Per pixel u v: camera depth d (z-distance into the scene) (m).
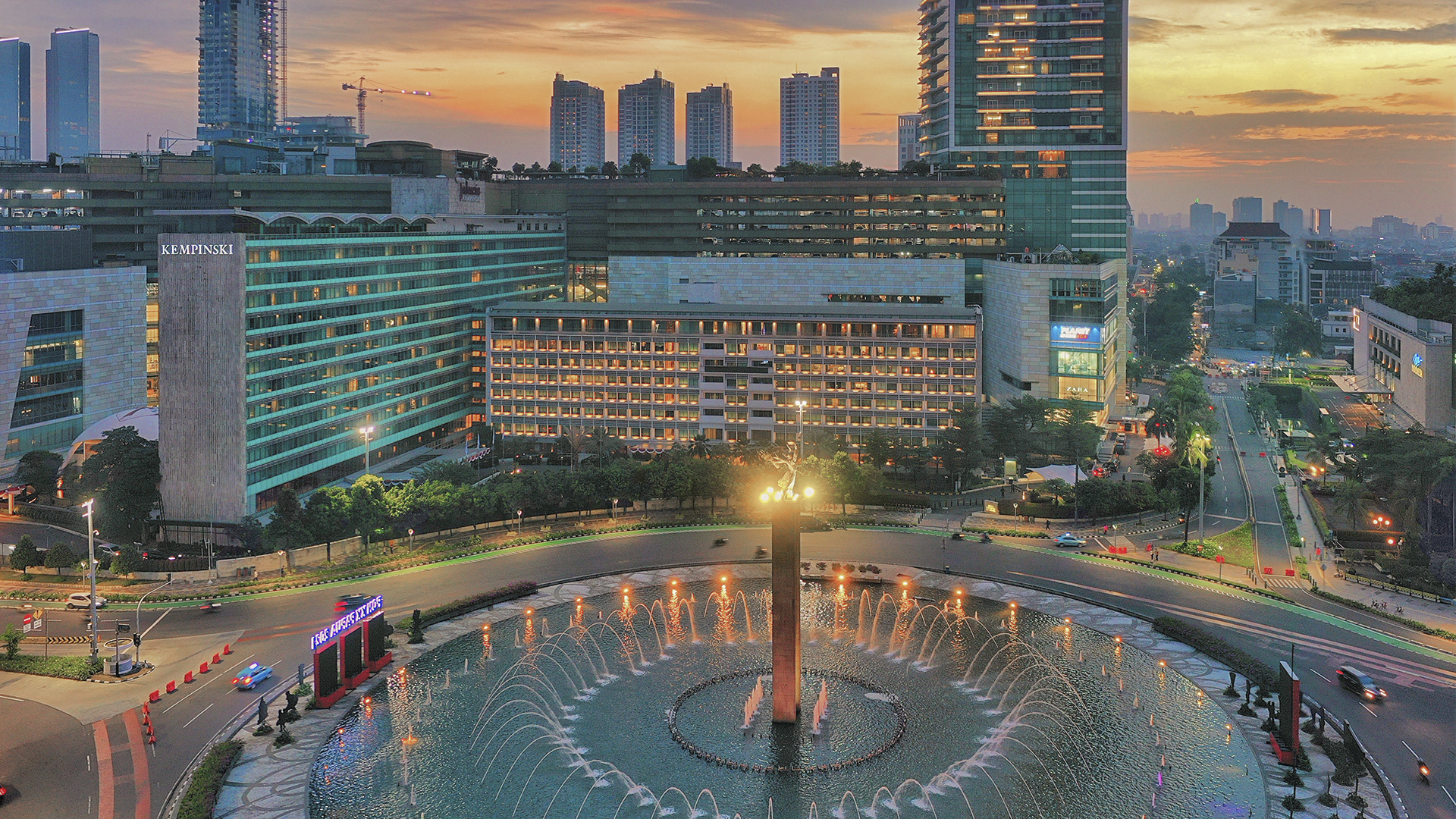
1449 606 173.38
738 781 120.12
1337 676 144.38
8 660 151.12
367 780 120.00
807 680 146.75
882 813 113.44
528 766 123.25
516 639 161.75
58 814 111.75
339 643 142.75
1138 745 127.44
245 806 114.19
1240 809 113.31
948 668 150.50
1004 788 118.19
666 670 150.50
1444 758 122.56
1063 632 164.38
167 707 137.88
